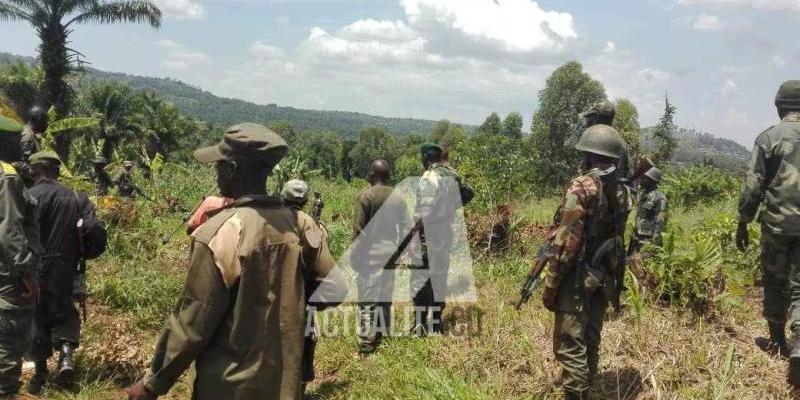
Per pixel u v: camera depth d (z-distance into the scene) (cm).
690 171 1734
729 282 579
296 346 222
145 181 1764
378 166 521
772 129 415
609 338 434
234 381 210
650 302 512
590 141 354
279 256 220
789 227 398
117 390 430
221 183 235
